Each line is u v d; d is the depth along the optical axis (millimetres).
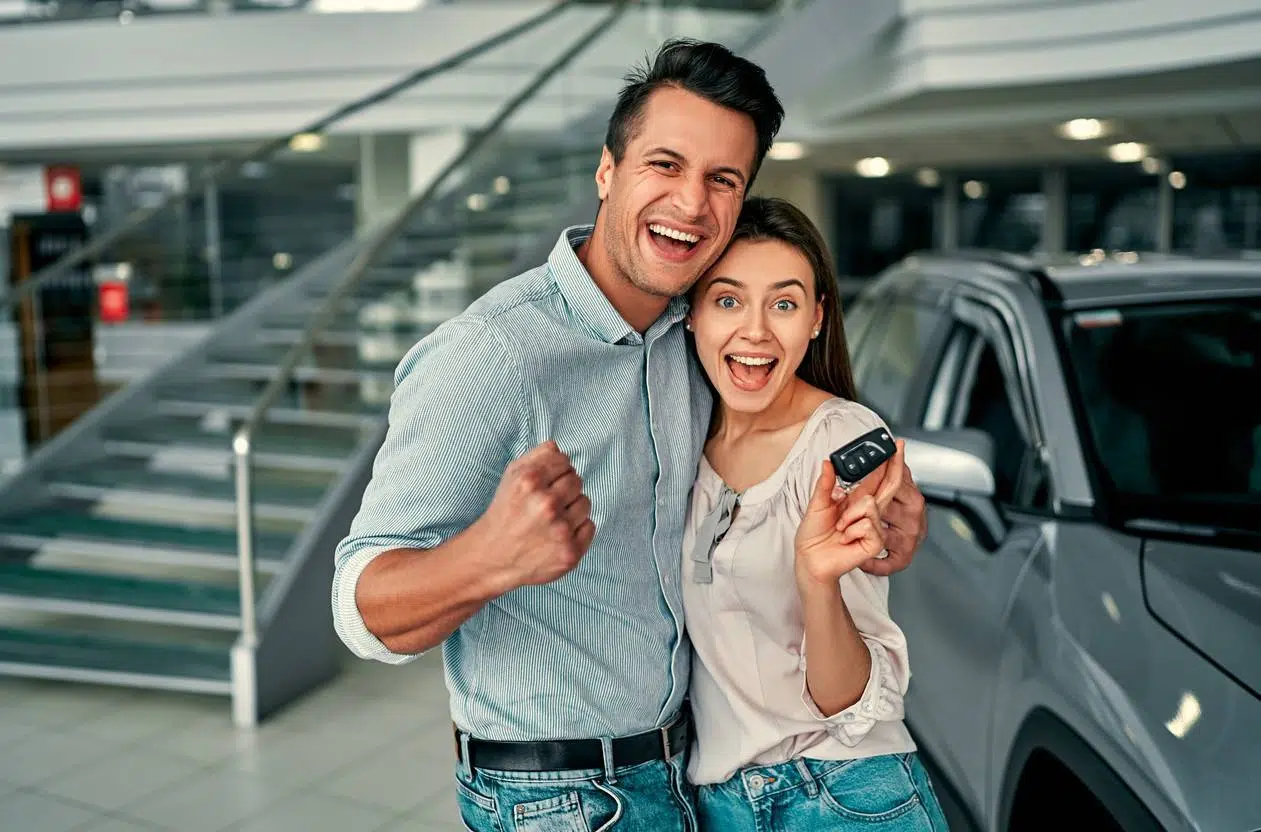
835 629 1451
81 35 9352
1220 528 2061
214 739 3719
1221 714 1567
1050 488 2273
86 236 11148
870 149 10508
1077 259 3002
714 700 1608
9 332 6742
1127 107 8109
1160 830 1515
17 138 9570
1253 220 10547
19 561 5062
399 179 10023
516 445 1398
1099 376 2451
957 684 2188
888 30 7711
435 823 3123
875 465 1398
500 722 1474
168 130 9359
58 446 5547
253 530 3834
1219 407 2363
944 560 2355
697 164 1411
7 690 4180
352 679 4254
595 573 1464
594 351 1438
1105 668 1750
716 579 1572
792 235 1557
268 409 3996
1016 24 7051
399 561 1255
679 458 1546
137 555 4707
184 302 7871
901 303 3479
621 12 7746
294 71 9125
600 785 1481
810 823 1592
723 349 1578
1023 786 1917
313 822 3139
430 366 1391
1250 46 6176
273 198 9180
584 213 6895
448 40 8938
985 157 11305
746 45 8461
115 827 3125
